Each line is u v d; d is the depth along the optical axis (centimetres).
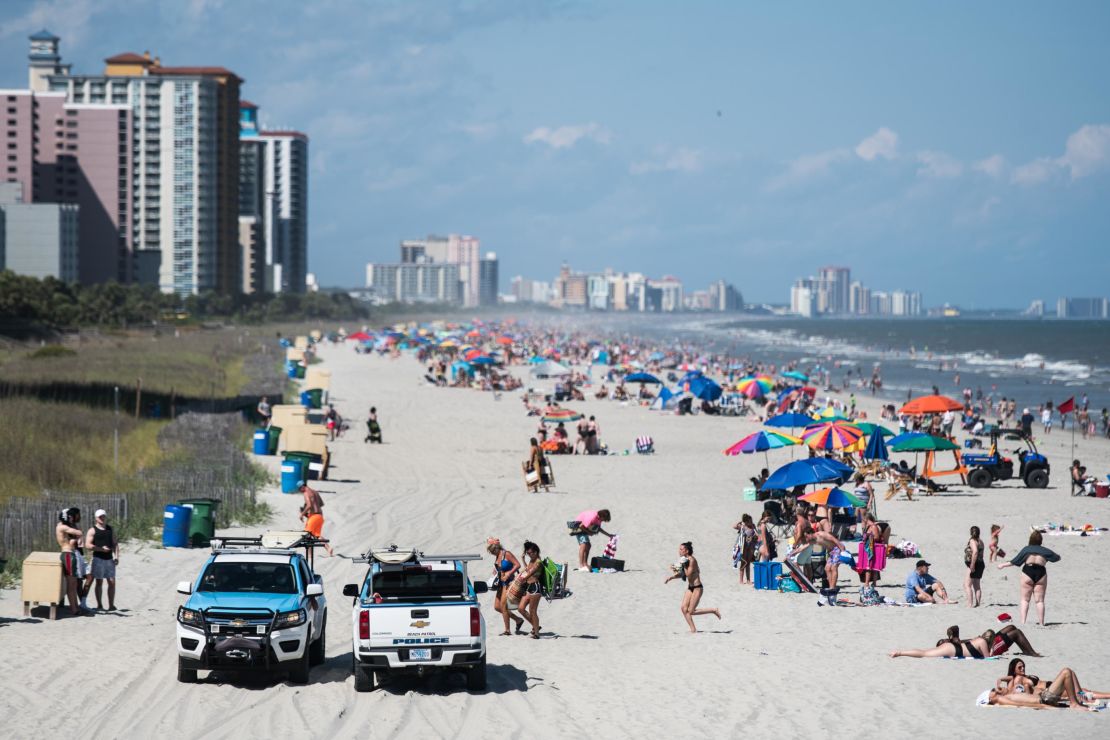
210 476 9056
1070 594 6594
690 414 19225
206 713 3862
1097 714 4081
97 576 5409
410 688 4316
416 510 9394
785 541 8188
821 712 4088
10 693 3988
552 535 8431
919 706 4181
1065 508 10012
